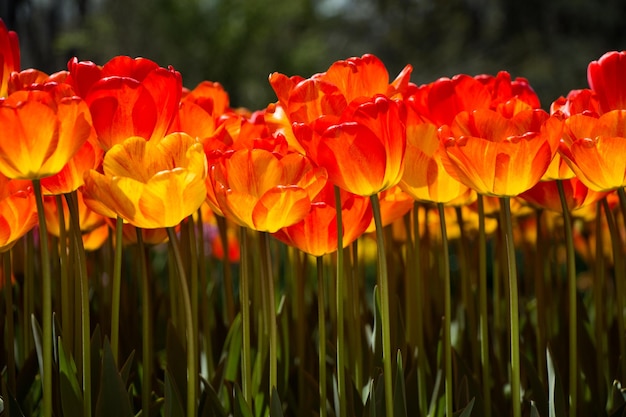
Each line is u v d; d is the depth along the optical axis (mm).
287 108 1475
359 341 1564
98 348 1523
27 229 1443
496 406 1607
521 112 1435
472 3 21688
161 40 18141
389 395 1425
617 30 20359
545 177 1511
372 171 1394
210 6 18609
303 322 1628
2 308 1661
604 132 1452
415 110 1544
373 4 22828
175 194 1367
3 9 10398
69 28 16156
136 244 1669
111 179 1359
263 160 1400
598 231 1649
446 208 1849
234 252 2904
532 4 20812
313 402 1609
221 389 1595
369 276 4160
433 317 1773
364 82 1488
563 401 1493
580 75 19797
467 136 1408
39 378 1626
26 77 1504
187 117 1529
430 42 22094
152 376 1602
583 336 1656
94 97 1403
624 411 1503
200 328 1763
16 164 1360
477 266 1849
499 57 20859
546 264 1902
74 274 1545
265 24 18656
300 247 1456
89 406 1439
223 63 18344
